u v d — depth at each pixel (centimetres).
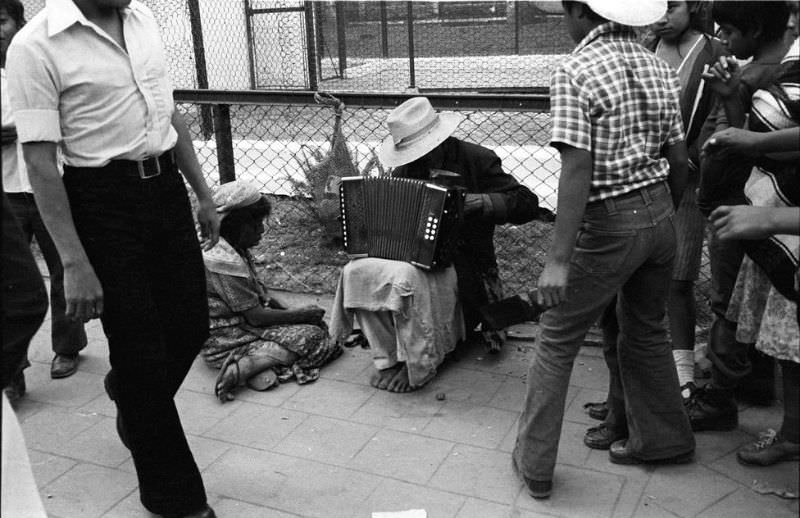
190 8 569
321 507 303
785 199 274
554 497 302
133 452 294
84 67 263
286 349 396
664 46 357
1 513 200
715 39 355
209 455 339
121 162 275
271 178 654
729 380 327
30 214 390
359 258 384
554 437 296
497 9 646
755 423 343
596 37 273
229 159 553
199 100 517
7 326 221
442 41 668
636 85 271
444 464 326
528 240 548
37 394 398
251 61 664
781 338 279
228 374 381
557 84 266
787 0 264
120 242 278
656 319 301
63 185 266
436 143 385
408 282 366
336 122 522
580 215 267
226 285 395
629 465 320
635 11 264
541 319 298
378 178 377
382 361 386
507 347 421
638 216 278
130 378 286
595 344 414
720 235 234
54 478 330
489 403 370
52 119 259
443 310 385
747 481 306
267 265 544
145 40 280
